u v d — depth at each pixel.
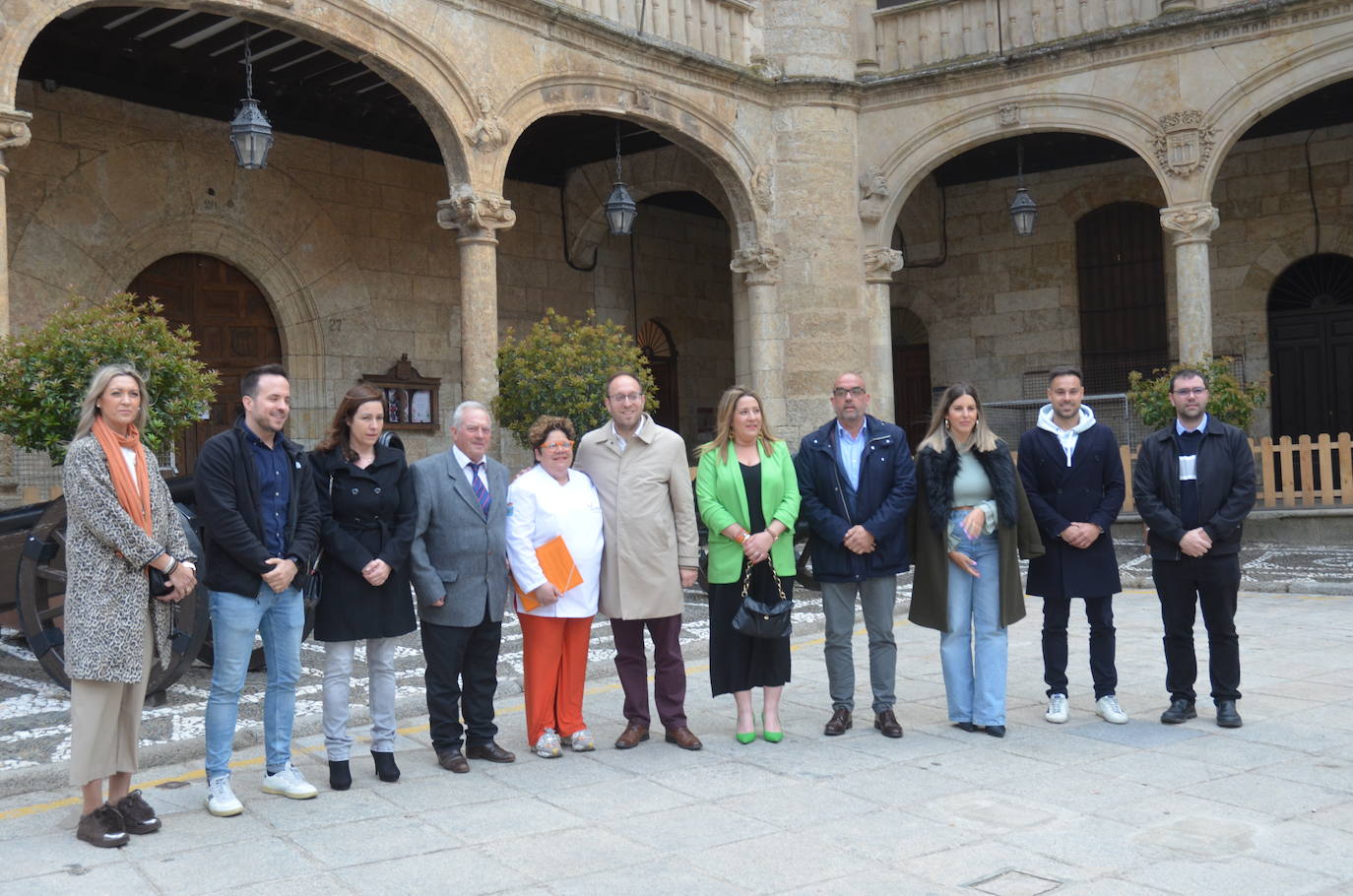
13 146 8.56
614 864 4.17
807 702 7.03
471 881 4.02
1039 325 19.17
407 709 6.79
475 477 5.72
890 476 6.10
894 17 15.62
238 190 13.69
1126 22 14.47
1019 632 9.37
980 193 19.58
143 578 4.57
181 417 8.31
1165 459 6.16
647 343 19.30
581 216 17.58
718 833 4.52
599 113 13.20
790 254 15.20
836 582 6.12
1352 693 6.79
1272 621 9.49
